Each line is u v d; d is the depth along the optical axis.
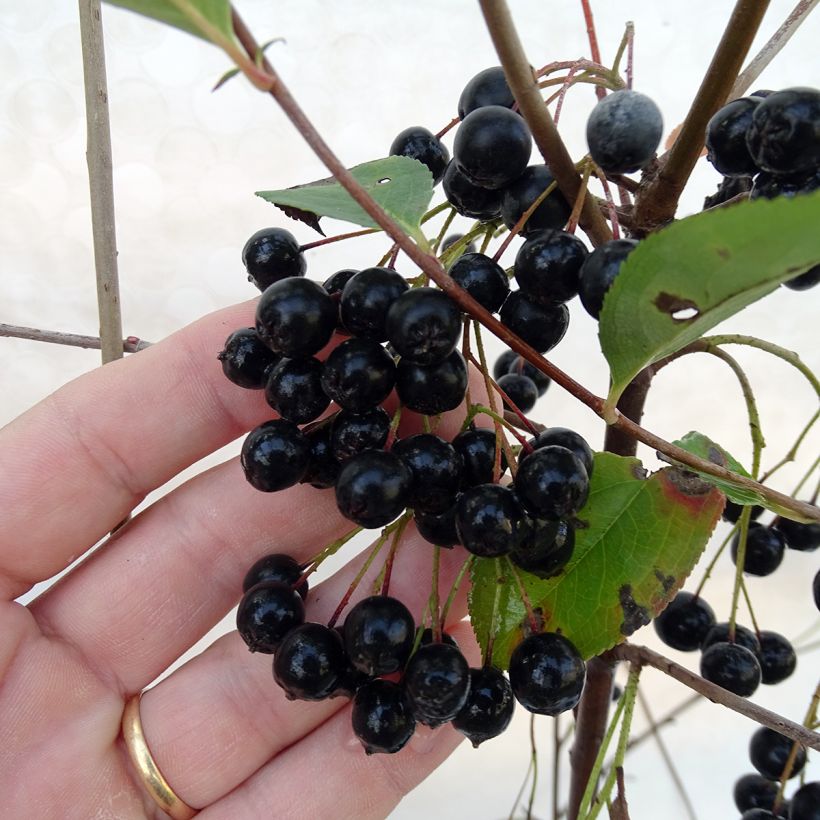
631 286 0.09
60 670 0.19
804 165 0.10
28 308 0.30
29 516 0.18
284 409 0.11
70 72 0.28
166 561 0.19
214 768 0.19
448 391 0.10
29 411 0.18
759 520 0.19
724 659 0.16
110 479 0.19
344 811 0.19
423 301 0.10
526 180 0.11
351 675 0.13
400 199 0.11
